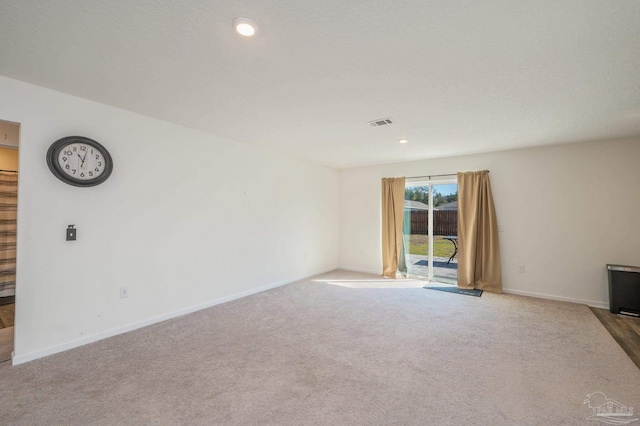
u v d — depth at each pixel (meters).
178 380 2.08
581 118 3.02
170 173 3.31
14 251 3.99
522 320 3.31
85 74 2.18
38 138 2.39
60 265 2.51
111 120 2.82
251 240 4.33
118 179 2.88
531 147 4.28
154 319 3.16
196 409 1.77
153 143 3.15
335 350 2.56
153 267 3.16
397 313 3.53
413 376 2.15
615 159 3.77
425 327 3.09
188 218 3.50
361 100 2.62
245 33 1.66
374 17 1.51
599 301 3.84
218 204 3.84
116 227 2.87
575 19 1.51
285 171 4.95
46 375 2.13
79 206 2.62
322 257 5.92
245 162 4.20
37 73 2.17
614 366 2.30
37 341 2.38
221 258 3.89
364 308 3.71
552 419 1.70
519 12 1.46
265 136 3.84
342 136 3.79
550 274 4.18
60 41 1.75
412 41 1.73
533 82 2.24
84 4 1.42
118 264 2.88
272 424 1.65
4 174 3.93
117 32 1.66
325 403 1.84
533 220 4.30
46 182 2.43
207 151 3.70
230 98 2.61
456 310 3.65
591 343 2.71
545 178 4.21
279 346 2.63
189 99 2.64
